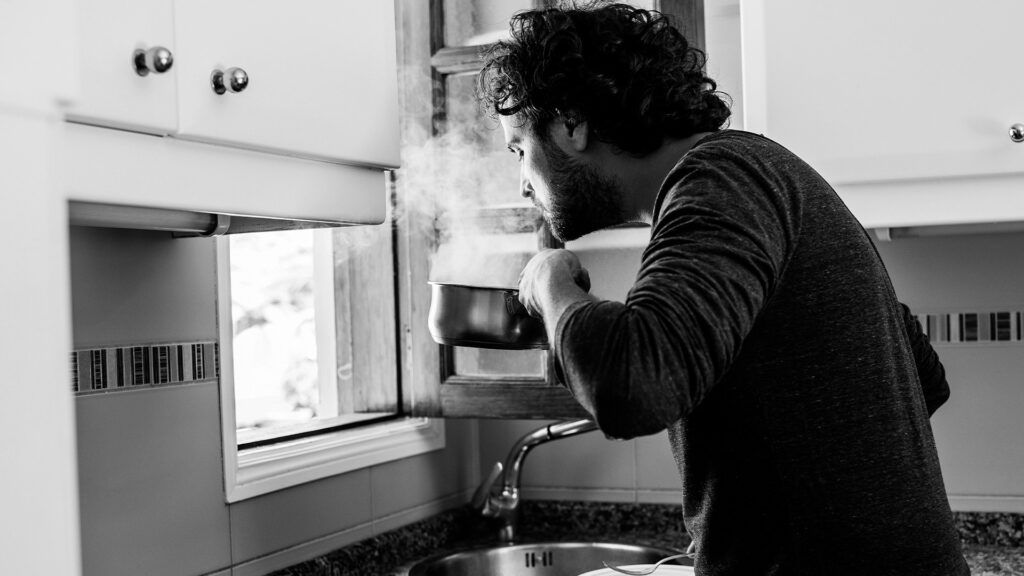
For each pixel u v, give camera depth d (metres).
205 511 1.47
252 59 1.08
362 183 1.29
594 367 0.90
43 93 0.55
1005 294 1.87
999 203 1.43
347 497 1.80
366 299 2.01
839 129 1.47
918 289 1.91
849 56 1.46
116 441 1.33
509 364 1.88
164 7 0.98
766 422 0.98
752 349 0.98
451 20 1.90
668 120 1.12
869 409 0.97
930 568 0.98
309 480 1.68
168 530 1.41
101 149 0.93
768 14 1.49
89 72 0.90
